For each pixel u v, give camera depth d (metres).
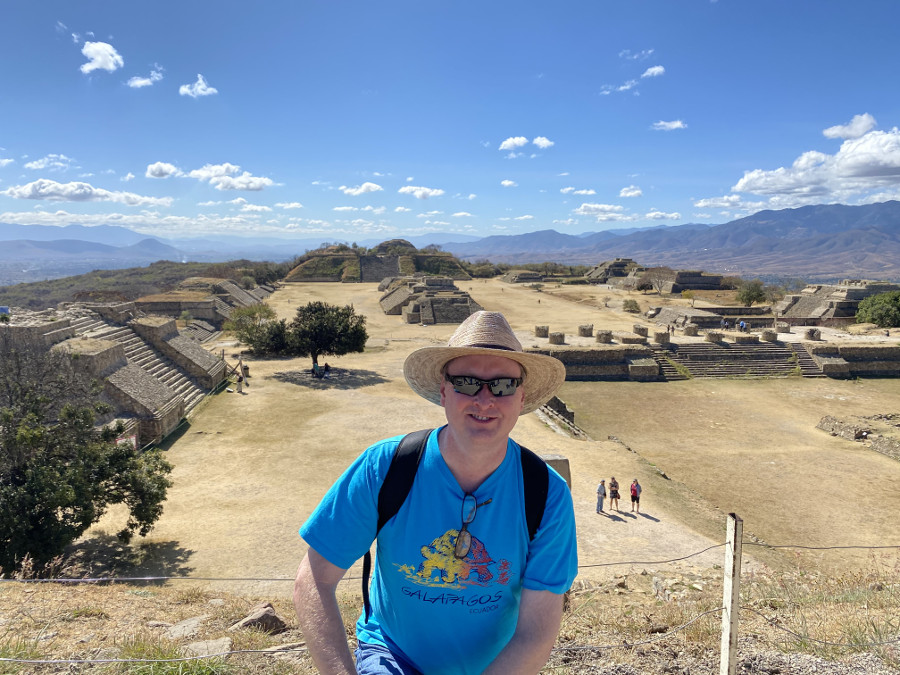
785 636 5.63
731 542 3.96
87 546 14.33
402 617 2.41
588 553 14.98
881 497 21.27
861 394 37.97
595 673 4.76
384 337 53.66
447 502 2.26
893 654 4.85
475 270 132.50
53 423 14.39
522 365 2.45
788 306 68.38
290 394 31.64
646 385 40.19
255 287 92.06
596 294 88.44
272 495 18.44
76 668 4.50
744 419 32.06
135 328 32.69
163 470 14.44
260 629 6.66
